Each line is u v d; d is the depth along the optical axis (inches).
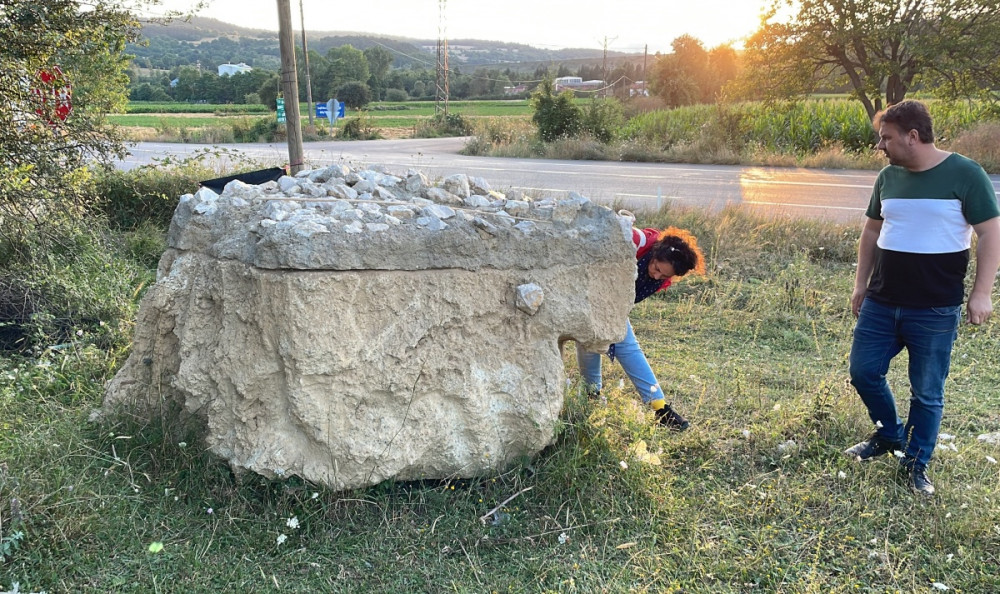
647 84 2183.8
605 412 148.6
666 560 116.4
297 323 118.5
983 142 675.4
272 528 117.6
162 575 106.8
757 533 124.3
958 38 660.1
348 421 123.2
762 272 305.7
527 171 702.5
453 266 130.6
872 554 118.3
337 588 107.7
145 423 139.8
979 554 118.9
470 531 121.9
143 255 302.4
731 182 607.8
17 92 240.2
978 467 147.3
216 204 143.4
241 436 125.0
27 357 189.8
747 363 211.9
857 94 757.3
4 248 230.8
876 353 141.1
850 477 142.1
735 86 812.6
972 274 283.6
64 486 118.3
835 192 543.5
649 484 134.8
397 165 744.3
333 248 120.8
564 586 110.3
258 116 1825.8
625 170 714.2
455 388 130.1
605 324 142.7
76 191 252.4
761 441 156.8
